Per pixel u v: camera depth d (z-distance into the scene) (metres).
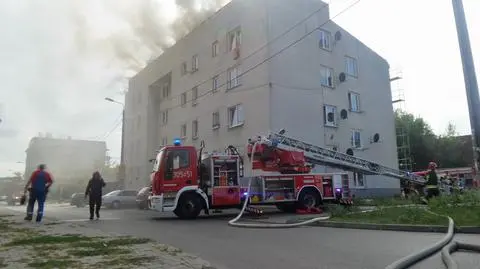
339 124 26.05
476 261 5.99
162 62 36.94
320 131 24.48
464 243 7.06
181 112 32.81
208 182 14.77
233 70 26.00
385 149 29.75
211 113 28.00
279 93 22.75
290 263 6.03
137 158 41.56
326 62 26.05
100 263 5.64
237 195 14.96
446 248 6.50
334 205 15.01
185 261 5.85
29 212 13.09
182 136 32.47
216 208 14.93
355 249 7.16
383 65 31.33
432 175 16.67
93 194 14.65
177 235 9.47
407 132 42.38
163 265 5.58
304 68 24.31
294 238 8.70
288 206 16.86
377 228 9.98
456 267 5.27
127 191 28.28
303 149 17.53
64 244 7.41
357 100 28.41
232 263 6.07
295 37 24.19
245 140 23.80
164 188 14.19
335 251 6.99
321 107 24.89
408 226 9.54
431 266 5.82
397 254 6.63
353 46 28.64
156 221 13.50
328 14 26.64
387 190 28.41
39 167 13.27
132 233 9.89
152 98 39.84
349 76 27.80
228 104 25.88
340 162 18.81
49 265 5.47
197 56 30.77
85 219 14.75
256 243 8.05
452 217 10.57
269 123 22.08
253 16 24.27
